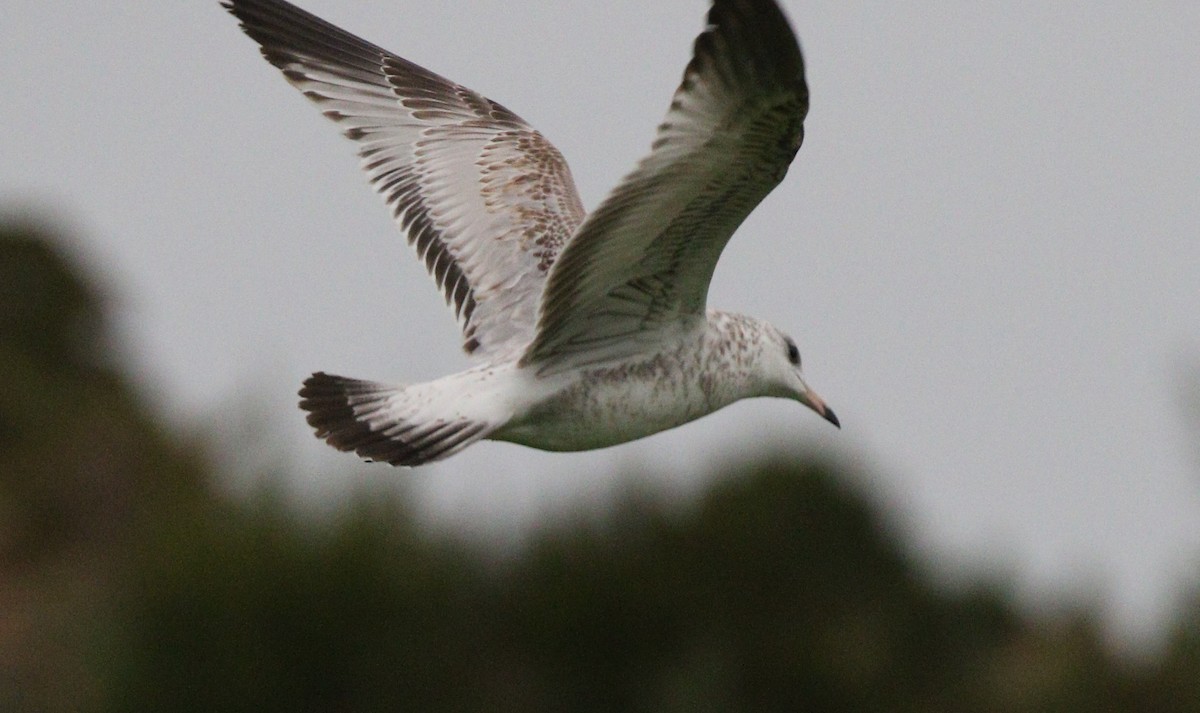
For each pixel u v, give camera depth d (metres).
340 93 10.69
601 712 13.13
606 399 9.06
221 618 12.36
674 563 14.06
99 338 18.12
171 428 15.98
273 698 12.30
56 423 15.94
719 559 14.29
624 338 9.05
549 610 13.22
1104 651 13.74
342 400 8.95
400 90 10.75
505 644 13.22
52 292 17.91
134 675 12.26
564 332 8.88
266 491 13.06
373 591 12.58
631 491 14.32
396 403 8.93
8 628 13.11
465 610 13.19
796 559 14.43
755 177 7.93
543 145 10.62
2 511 14.65
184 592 12.42
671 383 9.22
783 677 13.49
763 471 14.84
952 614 14.45
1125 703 13.32
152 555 12.82
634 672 13.23
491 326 9.80
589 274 8.50
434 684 12.71
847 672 13.60
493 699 12.88
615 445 9.33
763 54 7.45
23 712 12.29
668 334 9.13
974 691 13.74
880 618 14.35
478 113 10.74
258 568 12.49
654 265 8.59
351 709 12.45
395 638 12.61
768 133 7.70
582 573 13.52
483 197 10.27
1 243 18.05
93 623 12.69
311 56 10.70
